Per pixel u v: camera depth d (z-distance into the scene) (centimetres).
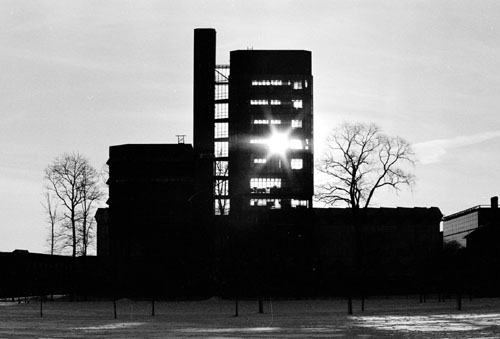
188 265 13662
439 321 6303
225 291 13150
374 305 10219
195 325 6200
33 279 15712
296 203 19988
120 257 15762
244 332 5325
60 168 14350
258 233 14012
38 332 5447
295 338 4769
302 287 13850
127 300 12650
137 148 17950
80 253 14312
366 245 15712
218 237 14150
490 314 7350
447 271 12662
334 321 6512
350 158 13488
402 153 13575
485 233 14862
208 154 19738
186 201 17762
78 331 5556
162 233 14575
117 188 17850
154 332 5388
